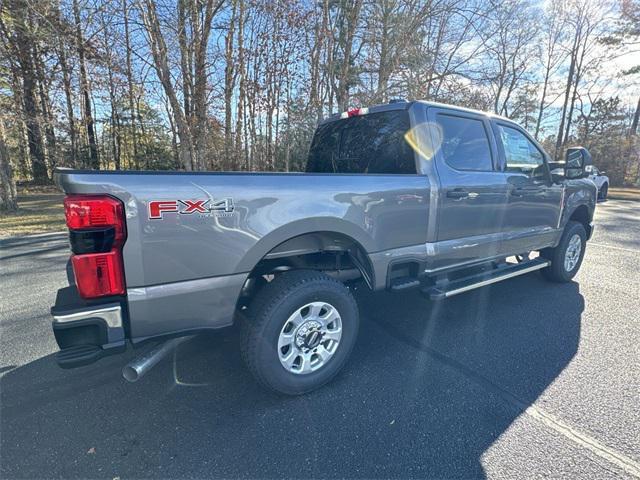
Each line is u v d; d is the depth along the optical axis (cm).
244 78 1215
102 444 200
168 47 900
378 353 297
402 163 312
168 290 191
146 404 234
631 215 1145
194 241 194
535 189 387
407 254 289
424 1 1080
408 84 1122
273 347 229
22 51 1187
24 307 393
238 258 209
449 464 186
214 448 197
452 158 318
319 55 1167
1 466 184
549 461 187
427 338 323
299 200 227
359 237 257
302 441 202
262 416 222
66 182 168
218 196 199
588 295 427
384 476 179
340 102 1173
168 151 2059
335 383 256
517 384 254
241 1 1027
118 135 1977
